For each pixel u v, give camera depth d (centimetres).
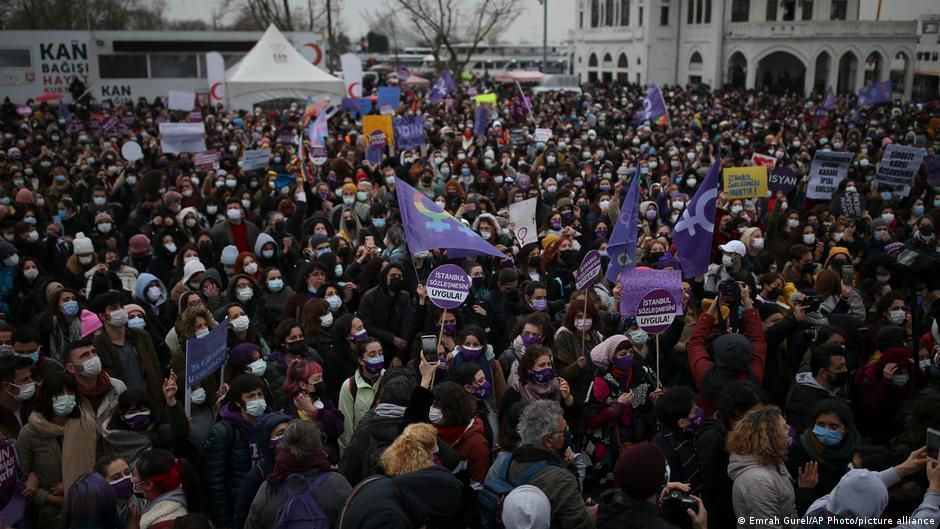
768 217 1336
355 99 3134
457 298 685
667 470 475
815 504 430
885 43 5231
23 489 526
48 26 6412
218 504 532
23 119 2966
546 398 580
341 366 688
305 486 436
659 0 6169
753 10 5794
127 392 561
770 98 4491
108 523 436
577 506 430
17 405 584
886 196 1502
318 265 873
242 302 818
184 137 1855
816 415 499
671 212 1466
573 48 7631
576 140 2308
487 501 448
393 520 388
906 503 448
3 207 1110
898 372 611
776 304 785
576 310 684
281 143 2288
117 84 4175
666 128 2720
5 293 966
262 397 545
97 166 1864
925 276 895
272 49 3144
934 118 2997
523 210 1150
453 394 495
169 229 1078
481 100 3238
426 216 815
